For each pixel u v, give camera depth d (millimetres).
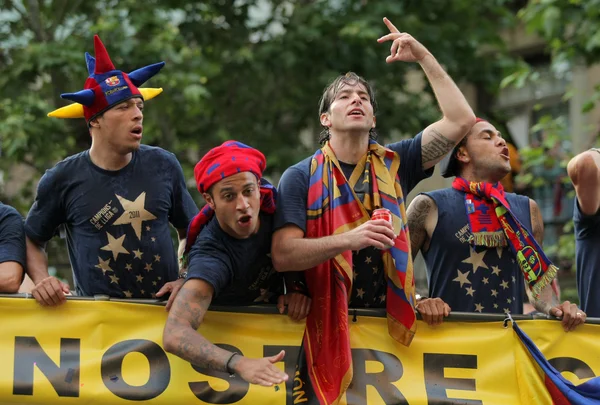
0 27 13648
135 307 6051
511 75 13398
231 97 14742
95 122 6098
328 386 5816
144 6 13531
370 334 6062
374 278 6082
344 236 5559
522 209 6578
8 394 5926
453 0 14844
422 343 6113
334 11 14469
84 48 13078
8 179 14008
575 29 13336
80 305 6051
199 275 5699
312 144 16469
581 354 6230
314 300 5945
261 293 6070
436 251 6430
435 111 15016
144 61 13242
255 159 5754
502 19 15703
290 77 14594
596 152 6555
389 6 14211
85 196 6137
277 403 5922
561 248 14164
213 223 5883
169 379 5965
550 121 13977
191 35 14258
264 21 14875
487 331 6172
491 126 6660
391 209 5941
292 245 5703
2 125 12523
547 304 6293
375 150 6090
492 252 6367
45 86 13820
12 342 5996
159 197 6219
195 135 14516
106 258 6125
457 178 6574
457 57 14922
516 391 6098
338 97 6090
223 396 5938
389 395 6000
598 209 6566
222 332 6008
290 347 5996
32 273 6223
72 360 5984
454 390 6055
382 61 14344
